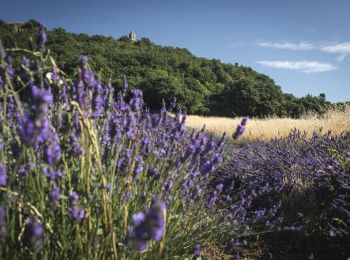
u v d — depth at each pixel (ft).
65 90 6.89
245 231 11.03
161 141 10.57
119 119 8.27
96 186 6.82
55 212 6.52
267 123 43.68
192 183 9.70
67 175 6.51
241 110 184.65
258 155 21.76
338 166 13.91
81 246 6.00
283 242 11.93
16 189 6.17
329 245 11.26
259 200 15.06
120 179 7.21
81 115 5.86
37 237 4.58
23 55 6.86
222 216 10.87
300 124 38.50
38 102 4.27
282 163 17.20
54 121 7.15
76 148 6.11
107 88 8.79
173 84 162.30
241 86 187.21
